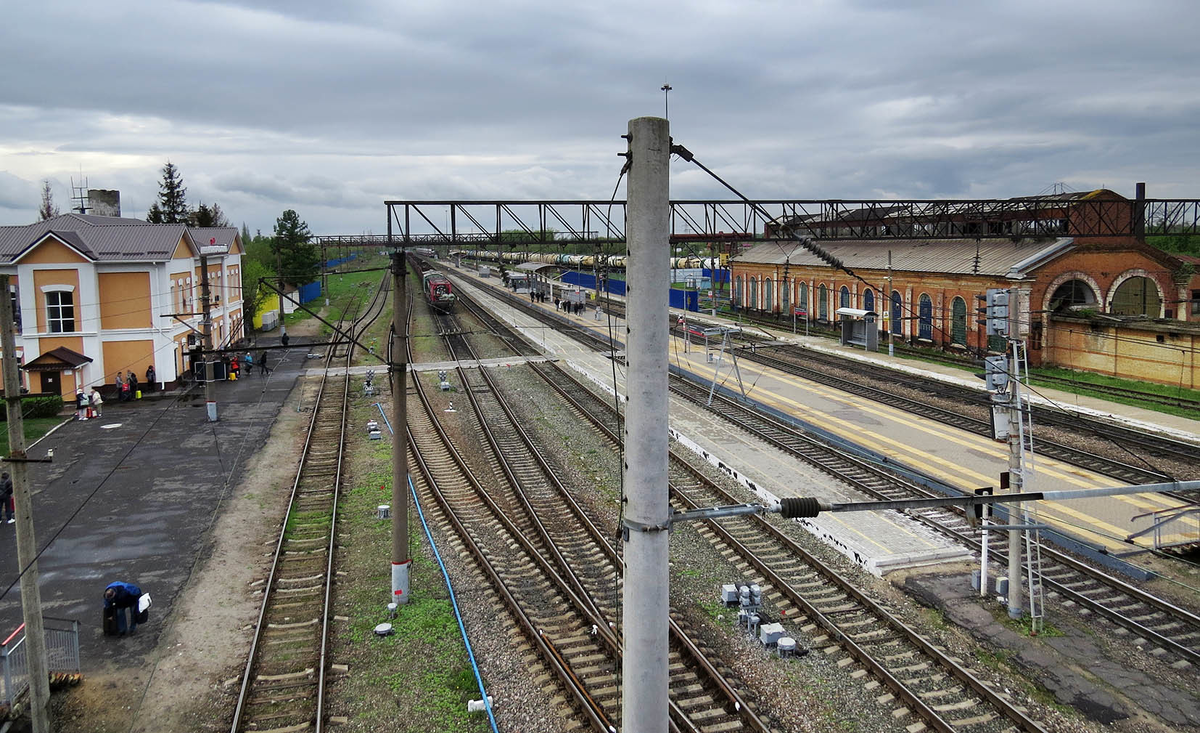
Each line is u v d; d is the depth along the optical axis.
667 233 7.43
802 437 26.23
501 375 41.16
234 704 11.70
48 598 15.34
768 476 21.91
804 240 10.23
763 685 11.69
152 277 36.72
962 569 15.66
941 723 10.50
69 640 12.29
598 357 46.16
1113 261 39.22
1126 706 11.08
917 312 46.59
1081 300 39.97
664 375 7.57
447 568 16.52
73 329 35.81
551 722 10.95
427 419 31.31
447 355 49.06
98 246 36.88
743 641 13.02
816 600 14.38
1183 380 32.47
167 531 18.95
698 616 13.94
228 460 25.34
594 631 13.23
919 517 18.28
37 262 35.19
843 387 35.91
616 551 16.67
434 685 12.02
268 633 13.88
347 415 32.31
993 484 21.17
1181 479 21.02
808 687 11.64
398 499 14.73
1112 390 32.41
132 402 35.09
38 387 35.09
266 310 63.91
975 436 26.53
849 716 10.94
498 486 22.38
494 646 13.12
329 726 11.09
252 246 90.38
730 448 25.09
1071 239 38.25
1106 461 22.78
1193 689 11.48
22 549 10.66
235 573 16.53
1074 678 11.74
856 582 15.14
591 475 23.16
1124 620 13.29
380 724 11.10
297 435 28.91
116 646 13.48
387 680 12.23
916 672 11.93
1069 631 13.19
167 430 29.56
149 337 37.00
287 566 16.89
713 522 18.17
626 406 7.70
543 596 15.06
